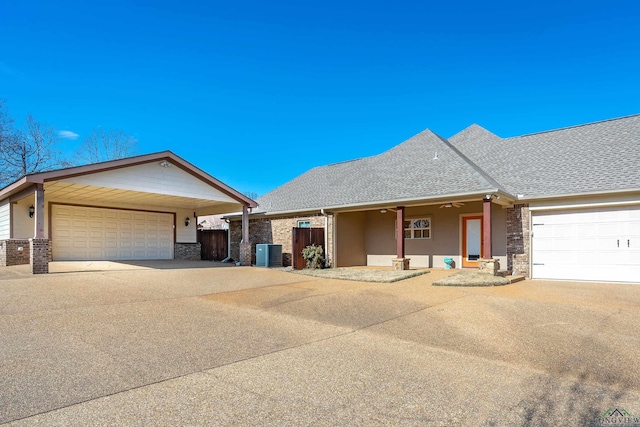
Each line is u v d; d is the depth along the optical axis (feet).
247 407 11.05
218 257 68.64
